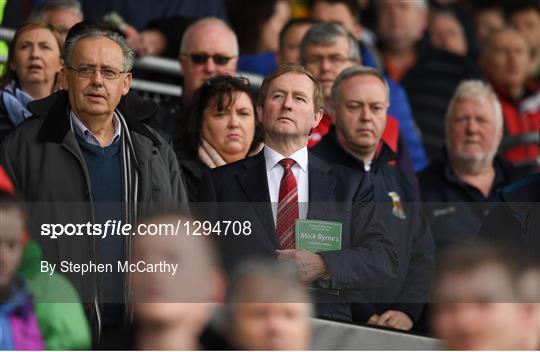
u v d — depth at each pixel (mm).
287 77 21141
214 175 20891
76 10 27031
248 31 31875
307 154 21141
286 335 18500
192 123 23156
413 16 34562
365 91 23750
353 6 31391
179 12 30859
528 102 34094
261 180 20828
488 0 39188
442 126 32781
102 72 20656
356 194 21094
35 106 20641
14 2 28188
